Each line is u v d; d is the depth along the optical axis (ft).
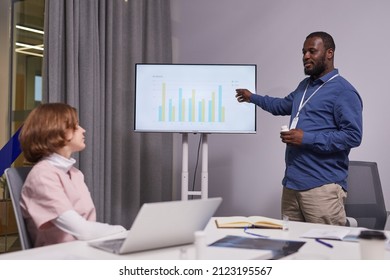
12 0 9.90
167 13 12.41
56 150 5.49
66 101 9.55
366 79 9.82
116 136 10.88
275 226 5.55
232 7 11.87
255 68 9.92
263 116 11.23
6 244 9.55
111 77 10.73
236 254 4.04
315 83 8.13
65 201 5.03
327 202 7.61
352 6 10.02
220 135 12.03
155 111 10.04
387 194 9.52
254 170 11.39
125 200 11.35
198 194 10.23
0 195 9.39
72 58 9.53
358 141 7.40
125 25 11.36
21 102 10.01
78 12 9.77
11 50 9.91
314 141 7.40
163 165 12.40
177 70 10.05
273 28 11.16
